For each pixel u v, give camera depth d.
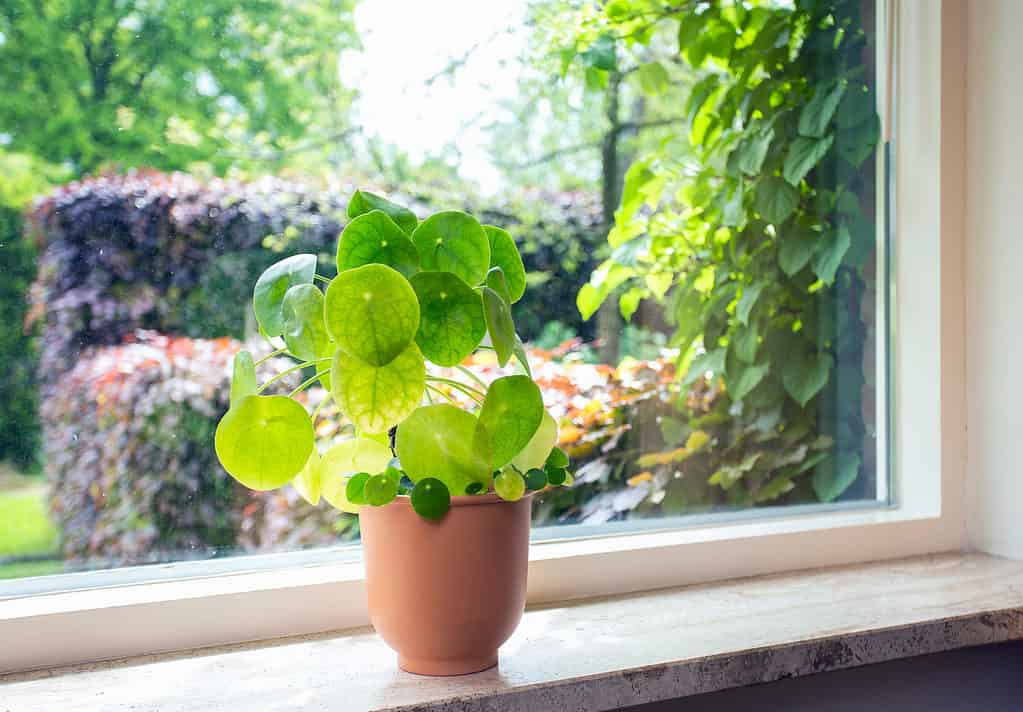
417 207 1.09
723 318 1.27
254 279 1.00
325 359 0.75
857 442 1.34
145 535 0.95
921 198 1.29
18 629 0.83
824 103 1.32
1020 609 1.01
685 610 1.01
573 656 0.86
